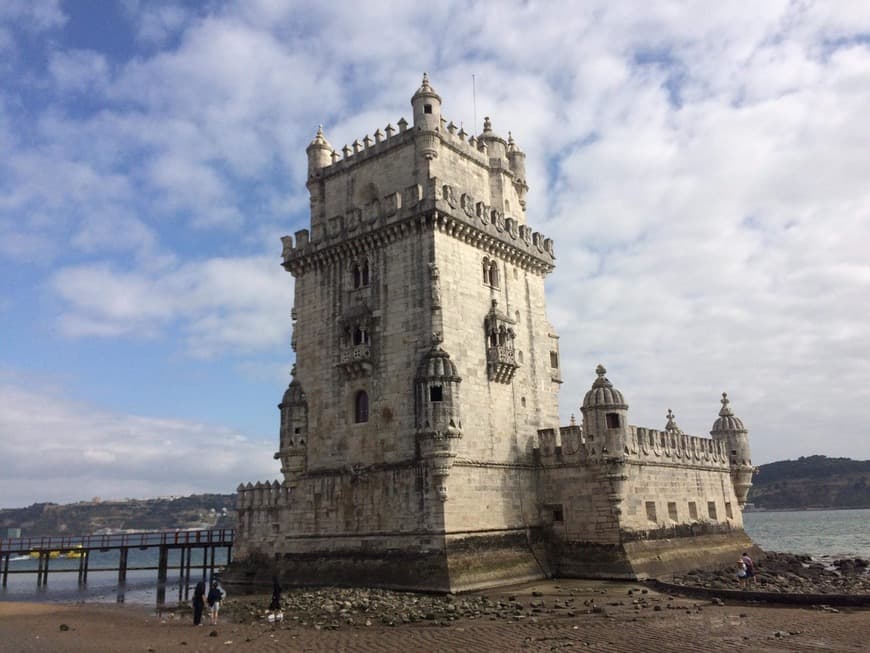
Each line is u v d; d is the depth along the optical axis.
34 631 35.84
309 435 51.19
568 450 50.16
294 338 54.03
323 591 43.72
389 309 48.56
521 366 52.91
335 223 52.91
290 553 49.91
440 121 52.09
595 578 47.16
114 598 57.41
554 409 55.56
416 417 44.22
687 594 41.06
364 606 38.00
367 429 47.81
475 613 35.47
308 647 29.42
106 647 30.58
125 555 73.06
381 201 50.38
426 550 42.84
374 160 53.97
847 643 27.48
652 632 30.30
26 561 136.00
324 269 53.41
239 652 28.89
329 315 52.19
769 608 36.47
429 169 50.31
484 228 51.19
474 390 47.75
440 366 44.28
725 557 57.38
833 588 42.94
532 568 47.53
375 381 48.16
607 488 47.78
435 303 46.12
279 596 40.06
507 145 60.84
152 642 31.72
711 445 63.41
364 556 45.75
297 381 52.78
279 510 51.34
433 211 46.97
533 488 50.88
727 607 36.84
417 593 41.69
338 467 48.78
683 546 53.53
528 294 55.69
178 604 48.16
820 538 135.38
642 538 49.09
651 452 53.03
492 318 50.03
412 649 28.16
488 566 44.44
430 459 43.41
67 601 55.62
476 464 46.28
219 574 53.19
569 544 49.12
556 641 28.78
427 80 52.09
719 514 62.03
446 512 42.94
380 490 46.03
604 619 33.50
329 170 56.66
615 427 48.50
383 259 49.78
